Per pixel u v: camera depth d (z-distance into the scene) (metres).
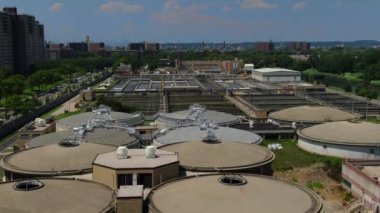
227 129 115.12
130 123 136.75
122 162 71.38
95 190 63.62
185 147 87.56
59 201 58.44
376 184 84.50
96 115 133.50
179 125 124.81
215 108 199.38
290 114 147.75
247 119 161.75
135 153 78.06
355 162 99.69
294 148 122.69
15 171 78.50
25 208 56.06
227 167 79.12
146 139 115.81
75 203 58.53
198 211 55.50
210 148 85.88
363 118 177.75
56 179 67.75
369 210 87.06
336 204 92.06
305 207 57.41
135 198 57.47
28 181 62.75
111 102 190.38
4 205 56.62
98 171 70.50
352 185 95.31
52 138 108.31
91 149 86.81
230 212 54.94
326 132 120.38
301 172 105.19
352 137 114.81
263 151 90.00
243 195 58.97
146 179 68.75
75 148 86.06
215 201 57.47
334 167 107.62
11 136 163.38
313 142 118.19
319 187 100.19
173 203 58.34
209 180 64.94
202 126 114.06
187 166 78.81
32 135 134.75
